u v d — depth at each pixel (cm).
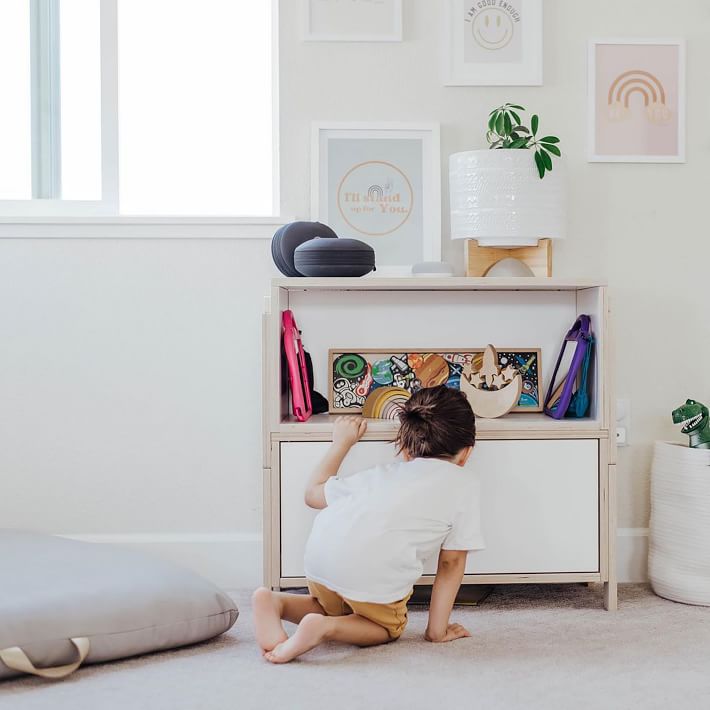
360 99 231
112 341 232
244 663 166
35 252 231
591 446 204
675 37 234
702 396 237
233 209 255
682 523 212
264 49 254
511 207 212
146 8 253
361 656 170
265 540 202
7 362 232
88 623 163
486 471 203
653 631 188
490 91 232
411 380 231
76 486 233
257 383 233
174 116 254
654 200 235
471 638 183
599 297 207
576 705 145
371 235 231
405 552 172
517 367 232
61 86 246
